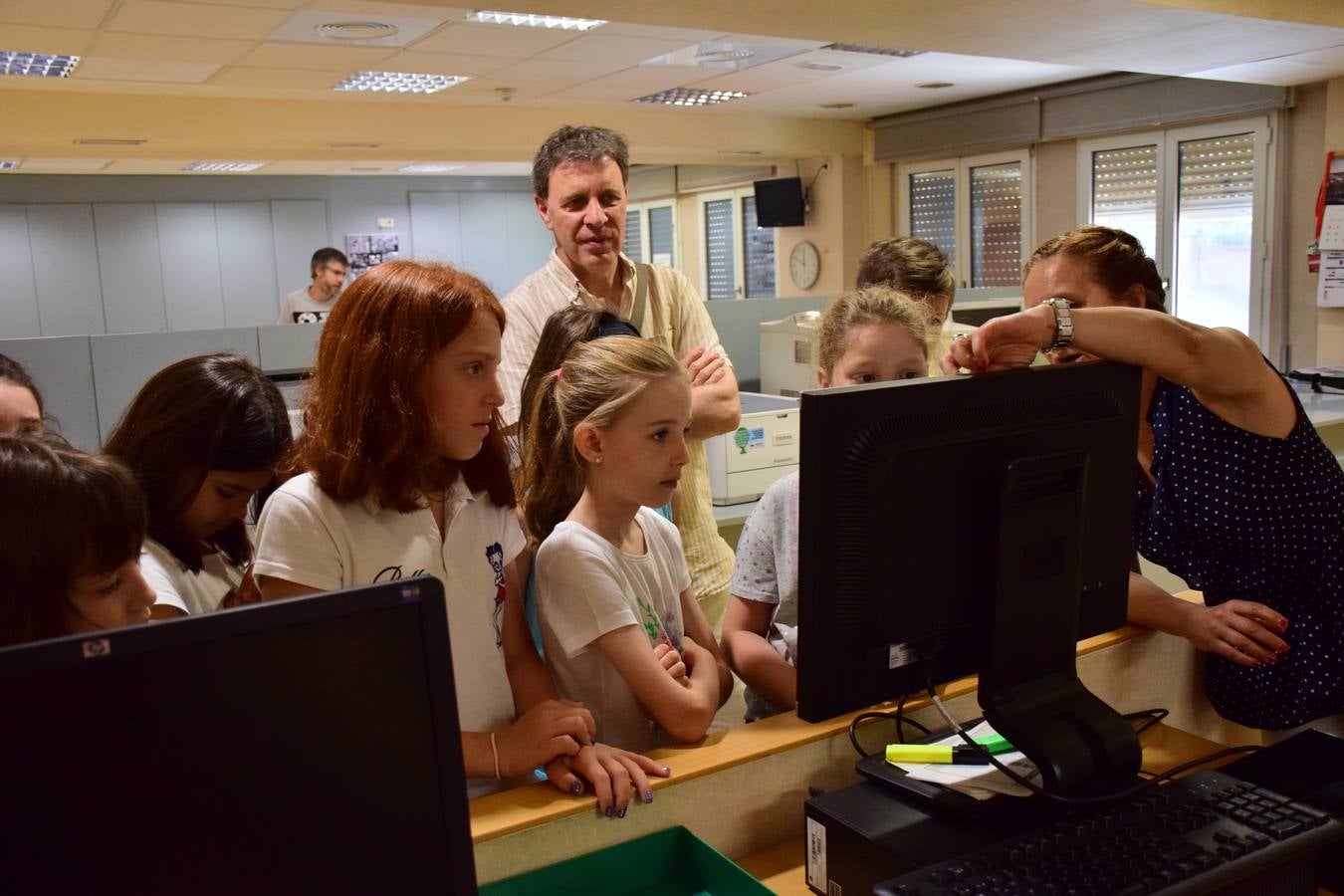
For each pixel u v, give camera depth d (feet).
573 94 22.98
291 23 15.44
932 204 28.25
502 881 3.08
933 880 2.81
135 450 4.02
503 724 3.85
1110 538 3.62
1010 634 3.27
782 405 10.62
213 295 36.60
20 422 5.45
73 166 31.76
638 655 3.76
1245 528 4.09
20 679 1.83
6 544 2.51
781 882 3.45
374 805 2.15
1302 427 4.00
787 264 32.01
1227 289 21.13
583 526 4.07
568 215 6.71
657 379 3.91
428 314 3.39
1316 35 13.92
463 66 19.25
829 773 3.78
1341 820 3.24
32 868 1.85
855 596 3.07
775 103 25.36
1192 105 20.72
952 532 3.19
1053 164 24.48
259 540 3.50
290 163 32.81
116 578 2.68
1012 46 14.48
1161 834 3.05
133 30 15.49
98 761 1.90
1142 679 4.59
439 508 3.80
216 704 2.00
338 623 2.10
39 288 34.06
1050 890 2.77
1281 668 4.29
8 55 17.56
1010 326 3.40
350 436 3.43
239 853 2.03
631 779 3.34
